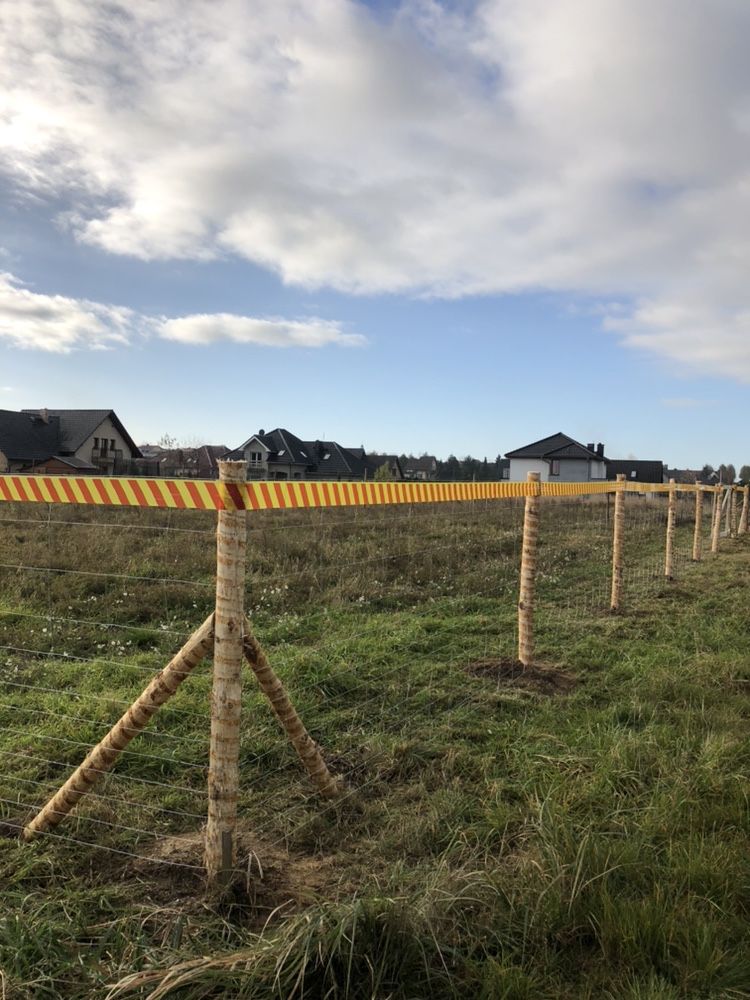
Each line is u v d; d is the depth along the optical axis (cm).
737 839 313
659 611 847
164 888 286
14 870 299
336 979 222
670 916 254
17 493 315
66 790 318
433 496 454
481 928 252
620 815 336
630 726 471
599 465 6625
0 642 642
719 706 494
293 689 532
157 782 386
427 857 311
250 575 953
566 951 248
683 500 3250
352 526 1453
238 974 220
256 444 6112
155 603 791
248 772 401
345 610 809
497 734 453
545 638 703
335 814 352
